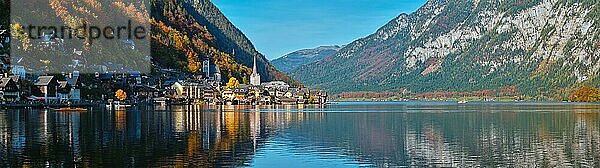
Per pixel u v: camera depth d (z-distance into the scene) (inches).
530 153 2704.2
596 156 2603.3
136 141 3016.7
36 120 4562.0
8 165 2230.6
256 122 4749.0
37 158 2393.0
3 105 6505.9
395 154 2667.3
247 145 2930.6
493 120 5196.9
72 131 3538.4
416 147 2920.8
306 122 4798.2
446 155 2640.3
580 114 6456.7
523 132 3789.4
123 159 2393.0
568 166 2349.9
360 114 6510.8
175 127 4013.3
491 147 2933.1
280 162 2405.3
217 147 2819.9
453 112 7253.9
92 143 2903.5
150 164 2281.0
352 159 2504.9
